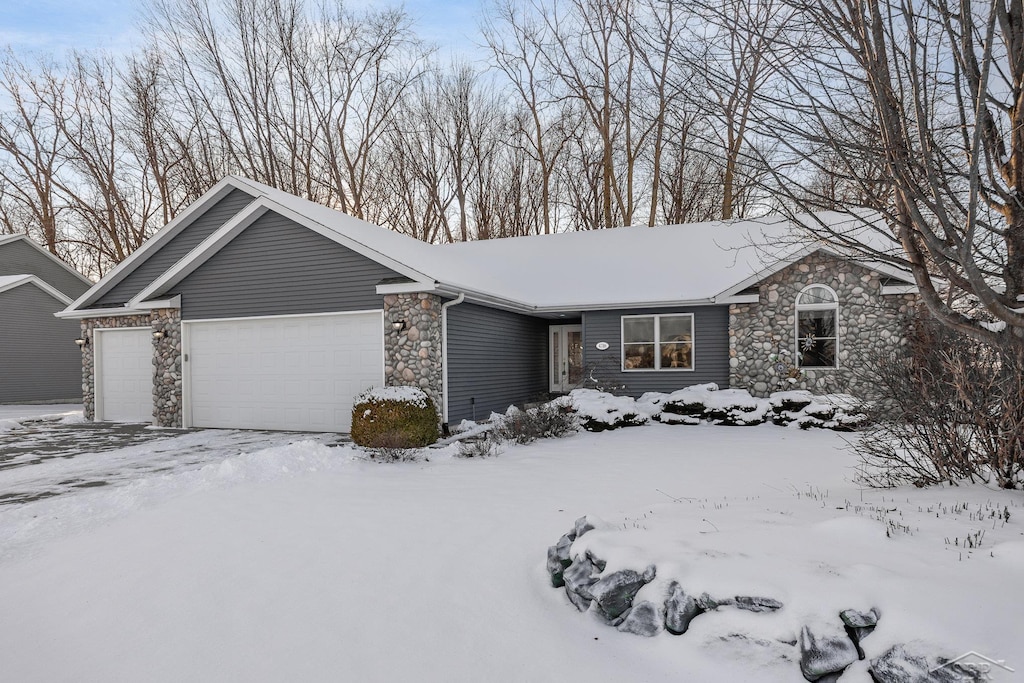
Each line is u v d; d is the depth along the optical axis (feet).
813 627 9.54
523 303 48.65
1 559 16.20
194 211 50.65
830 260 44.19
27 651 11.41
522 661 10.58
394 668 10.44
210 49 92.48
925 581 9.91
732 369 46.55
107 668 10.71
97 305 53.52
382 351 40.27
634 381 51.11
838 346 43.86
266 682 10.11
